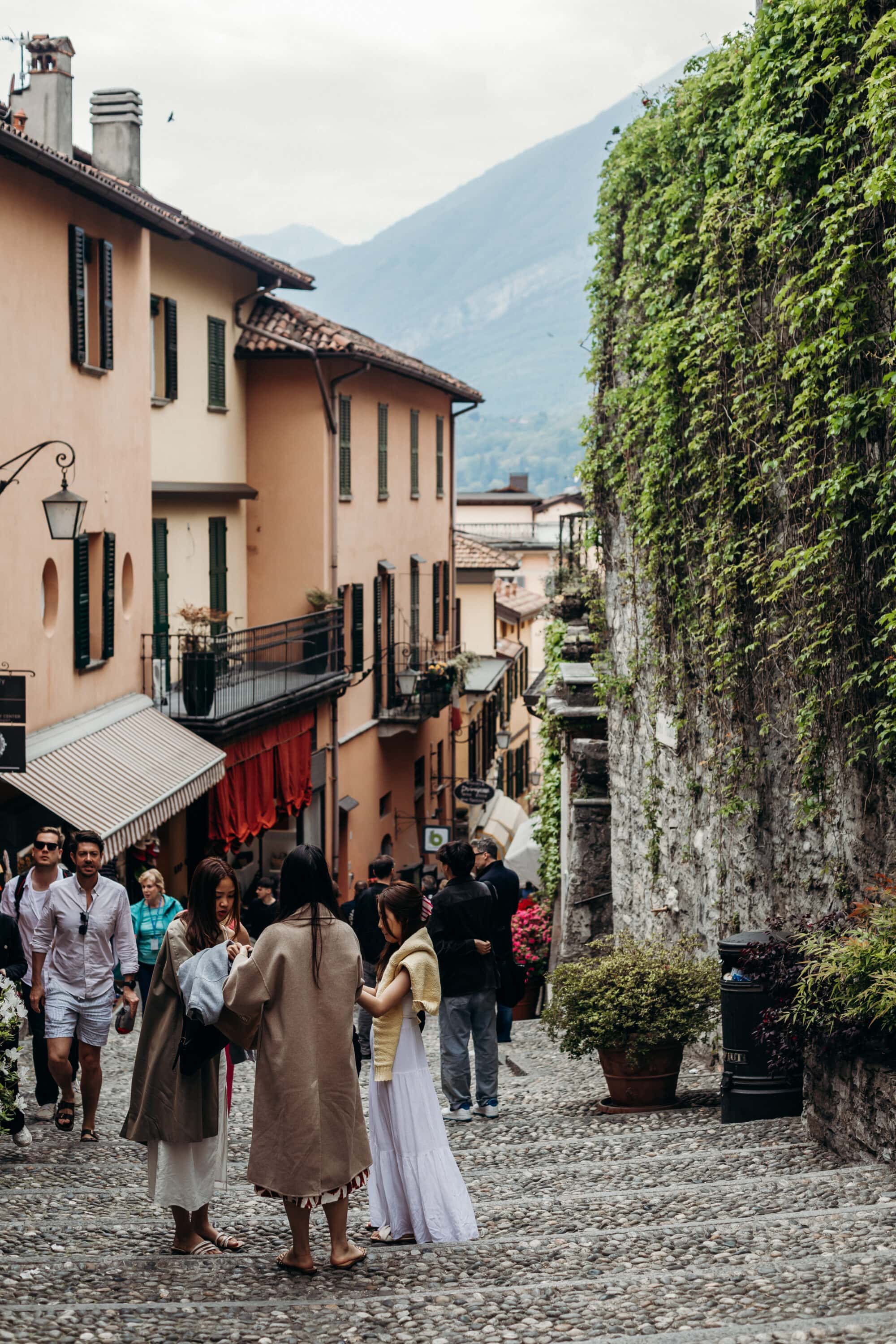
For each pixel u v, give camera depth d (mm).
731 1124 8664
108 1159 8430
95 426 17938
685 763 12750
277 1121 5727
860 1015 7062
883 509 7926
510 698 52219
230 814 22422
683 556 11961
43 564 16281
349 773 30312
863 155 8133
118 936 9008
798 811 9633
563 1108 10062
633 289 13133
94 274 17984
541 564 65062
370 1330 4668
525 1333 4562
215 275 25469
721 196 10141
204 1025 5910
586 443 16109
